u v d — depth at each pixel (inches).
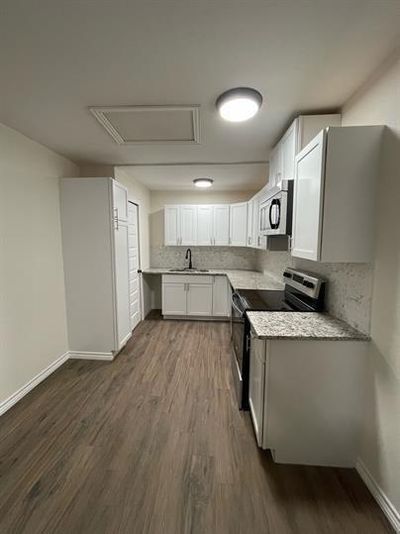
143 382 99.2
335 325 65.5
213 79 59.3
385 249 52.7
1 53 50.5
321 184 55.9
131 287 154.3
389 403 51.6
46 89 63.2
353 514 52.2
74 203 111.0
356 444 62.1
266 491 56.5
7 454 65.7
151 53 50.9
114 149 104.7
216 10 41.4
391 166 51.0
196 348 130.3
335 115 71.5
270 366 60.8
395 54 49.5
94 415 80.5
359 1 39.8
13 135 86.1
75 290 115.5
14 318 87.3
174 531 48.6
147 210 186.7
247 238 160.1
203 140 95.2
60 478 59.0
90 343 117.6
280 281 130.5
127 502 53.7
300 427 62.2
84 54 51.1
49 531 48.5
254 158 116.7
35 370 97.0
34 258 96.5
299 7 40.9
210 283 171.5
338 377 60.5
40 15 42.1
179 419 78.7
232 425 76.3
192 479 59.0
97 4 40.2
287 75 57.6
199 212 181.2
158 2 39.9
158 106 70.9
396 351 49.8
